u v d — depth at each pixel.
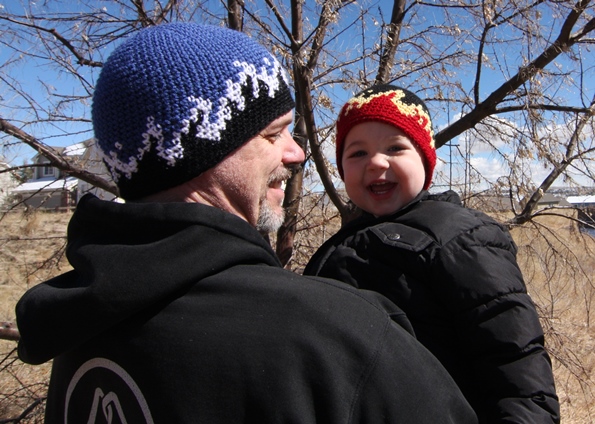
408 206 1.70
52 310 0.90
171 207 0.90
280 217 1.17
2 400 3.81
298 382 0.81
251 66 1.02
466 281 1.43
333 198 3.45
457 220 1.54
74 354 0.98
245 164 1.02
